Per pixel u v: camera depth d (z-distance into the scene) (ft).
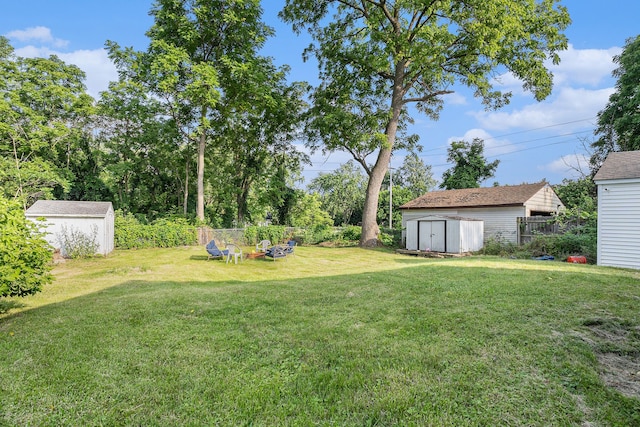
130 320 16.79
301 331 14.82
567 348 12.10
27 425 8.28
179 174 98.48
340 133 61.77
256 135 91.25
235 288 25.00
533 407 8.63
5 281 16.67
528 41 54.08
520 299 18.88
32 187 72.79
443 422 8.12
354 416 8.50
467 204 66.85
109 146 85.25
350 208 158.61
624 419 8.09
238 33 71.31
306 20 66.39
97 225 53.67
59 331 15.19
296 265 43.96
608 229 34.35
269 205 98.22
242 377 10.64
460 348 12.36
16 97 70.18
